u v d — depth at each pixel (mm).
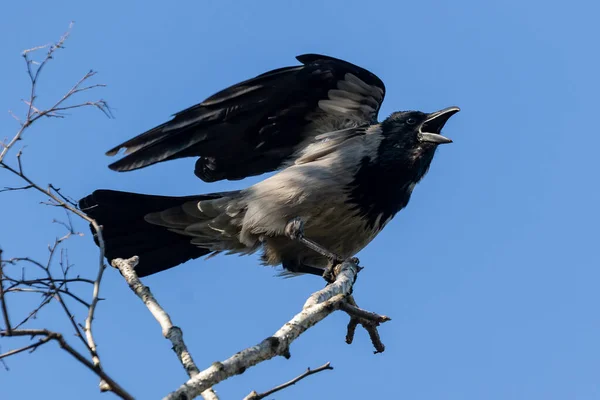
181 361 6742
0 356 5297
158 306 7359
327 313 7180
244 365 6152
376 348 8414
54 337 5227
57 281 6383
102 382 5234
